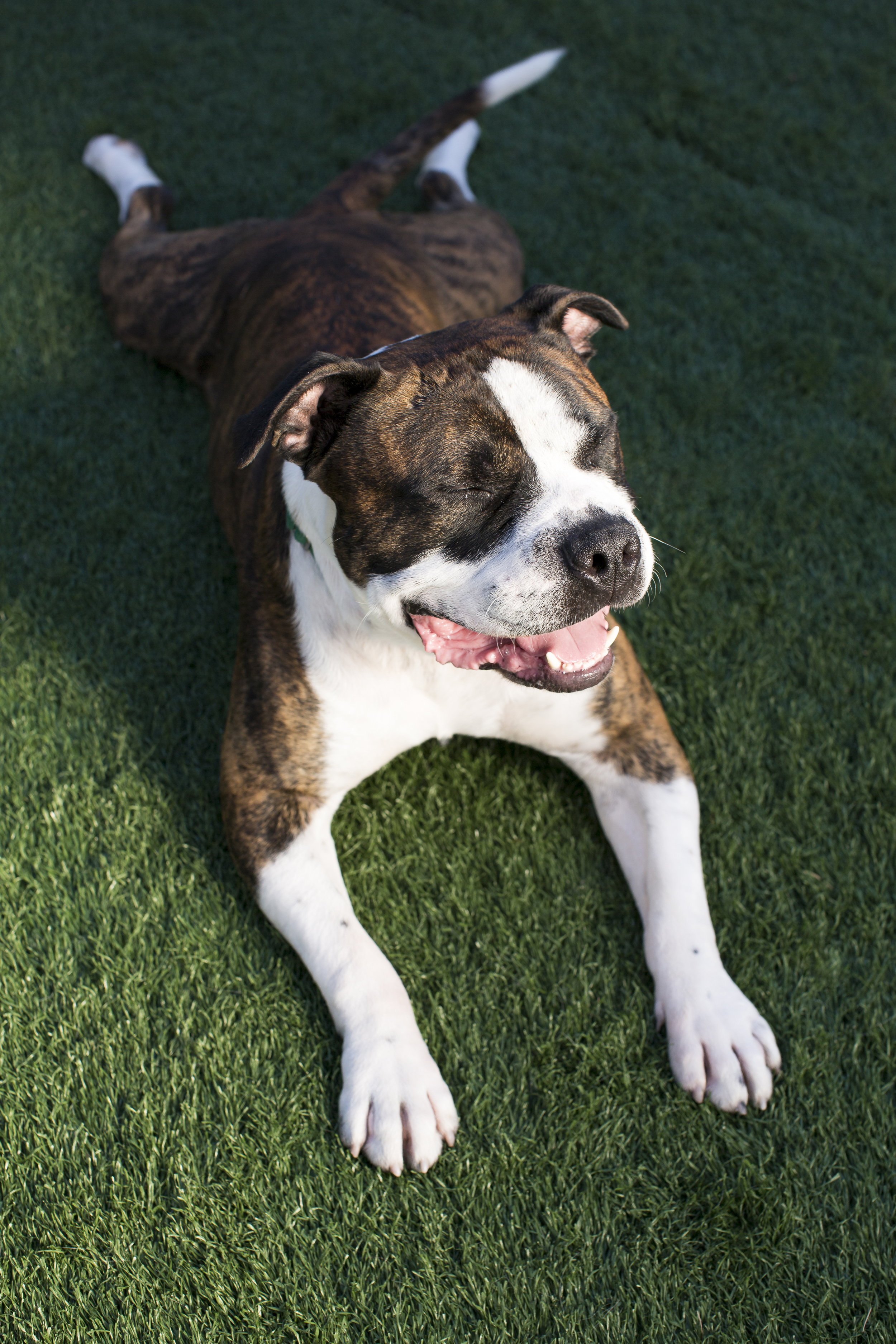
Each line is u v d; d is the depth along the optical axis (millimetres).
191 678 1583
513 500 1244
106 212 2076
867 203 2104
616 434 1312
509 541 1237
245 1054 1353
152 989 1385
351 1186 1289
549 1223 1275
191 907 1428
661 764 1431
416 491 1250
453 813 1495
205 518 1718
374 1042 1310
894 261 1999
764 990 1377
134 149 2092
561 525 1225
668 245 2016
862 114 2289
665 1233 1271
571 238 2025
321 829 1414
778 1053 1324
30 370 1874
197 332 1794
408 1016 1330
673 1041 1334
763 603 1635
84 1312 1249
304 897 1368
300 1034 1359
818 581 1653
